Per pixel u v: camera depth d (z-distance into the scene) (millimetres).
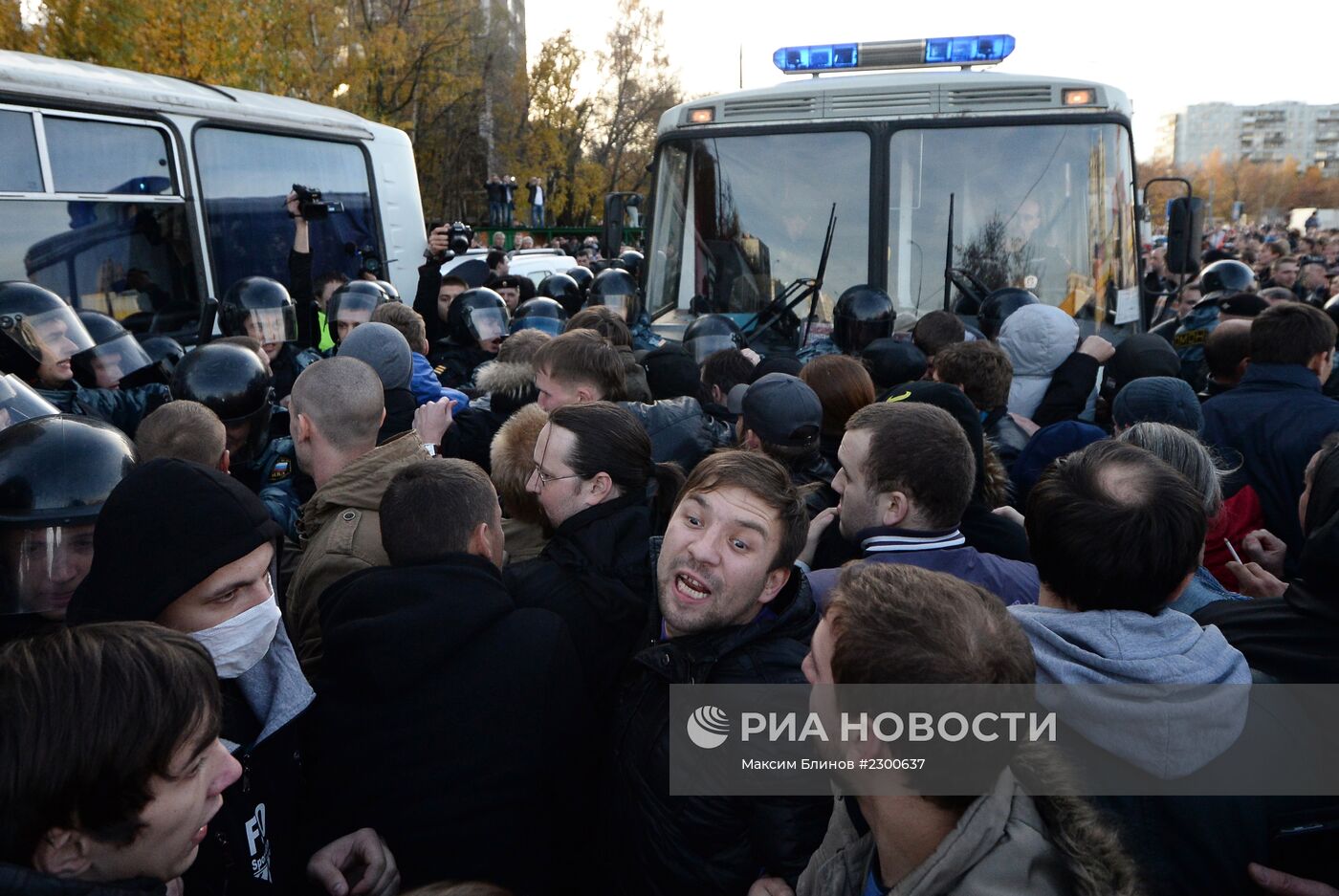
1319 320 3402
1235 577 2852
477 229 24500
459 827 1804
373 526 2330
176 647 1213
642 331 5973
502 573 2260
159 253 6051
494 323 5418
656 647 1830
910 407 2297
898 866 1246
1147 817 1410
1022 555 2625
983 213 5926
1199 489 2369
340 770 1851
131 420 3402
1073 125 5816
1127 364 4324
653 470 2451
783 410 2791
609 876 1906
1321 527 1688
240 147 6766
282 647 1780
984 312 5133
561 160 38812
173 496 1575
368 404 2641
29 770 1075
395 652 1818
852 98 6023
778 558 1813
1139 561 1554
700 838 1737
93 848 1143
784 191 6160
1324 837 1453
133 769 1118
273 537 1672
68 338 3268
